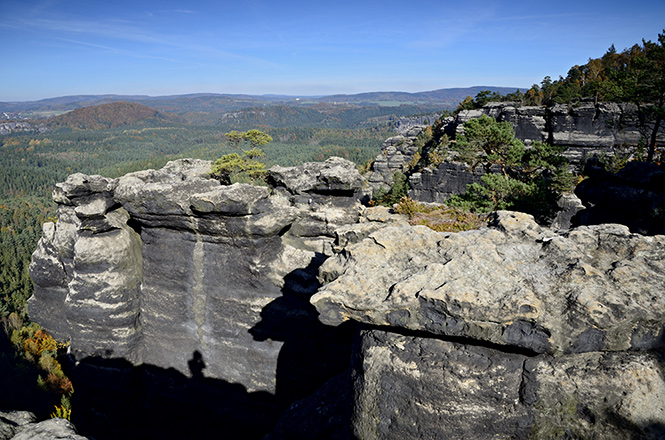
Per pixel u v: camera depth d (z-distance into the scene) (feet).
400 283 32.24
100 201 67.82
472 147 167.12
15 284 342.23
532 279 31.24
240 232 62.39
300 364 65.57
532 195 111.14
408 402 32.37
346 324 50.26
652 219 84.89
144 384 74.33
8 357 176.96
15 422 47.67
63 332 85.66
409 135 631.97
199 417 72.69
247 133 198.29
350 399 36.24
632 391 28.17
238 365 68.49
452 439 31.27
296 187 92.99
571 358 29.78
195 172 92.07
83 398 76.18
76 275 68.74
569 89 349.82
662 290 28.94
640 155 193.16
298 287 64.03
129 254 70.69
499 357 30.76
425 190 275.18
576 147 284.61
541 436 30.22
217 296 67.36
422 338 32.81
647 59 152.56
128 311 70.23
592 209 97.66
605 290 29.12
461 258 33.71
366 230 56.08
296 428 48.03
